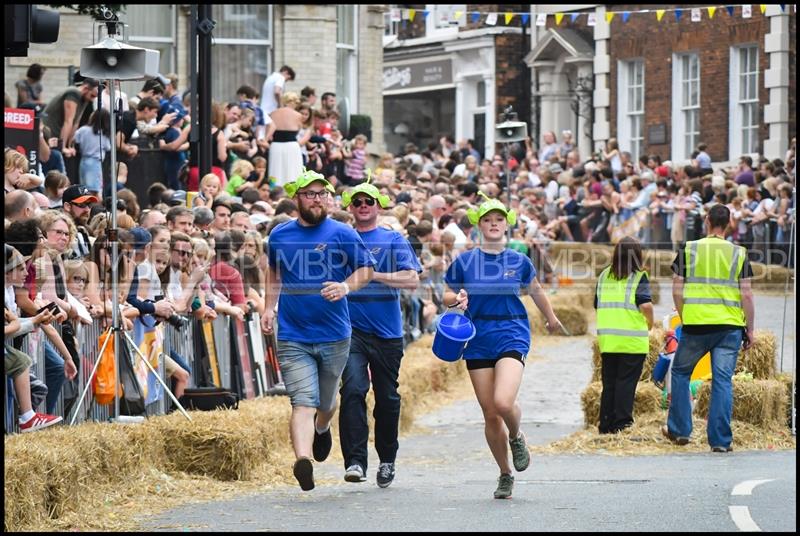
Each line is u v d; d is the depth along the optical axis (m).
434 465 29.27
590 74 93.12
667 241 65.62
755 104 80.81
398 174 64.56
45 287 24.59
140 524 20.55
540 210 65.50
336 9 73.88
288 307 23.39
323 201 23.50
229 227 34.28
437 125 113.38
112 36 27.22
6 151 28.75
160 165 41.53
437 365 41.97
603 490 23.95
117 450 22.97
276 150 50.00
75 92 38.78
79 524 20.36
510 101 102.75
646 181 66.31
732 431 31.00
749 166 66.88
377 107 77.56
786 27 78.69
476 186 59.72
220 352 31.08
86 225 29.58
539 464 28.55
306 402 23.16
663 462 28.41
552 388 42.66
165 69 67.75
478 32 103.38
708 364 33.62
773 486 23.73
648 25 87.31
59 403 24.86
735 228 62.44
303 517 21.22
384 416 25.17
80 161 38.09
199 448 24.88
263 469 26.14
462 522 20.64
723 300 30.12
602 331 31.81
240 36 68.75
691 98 85.00
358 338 25.08
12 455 20.12
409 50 111.38
